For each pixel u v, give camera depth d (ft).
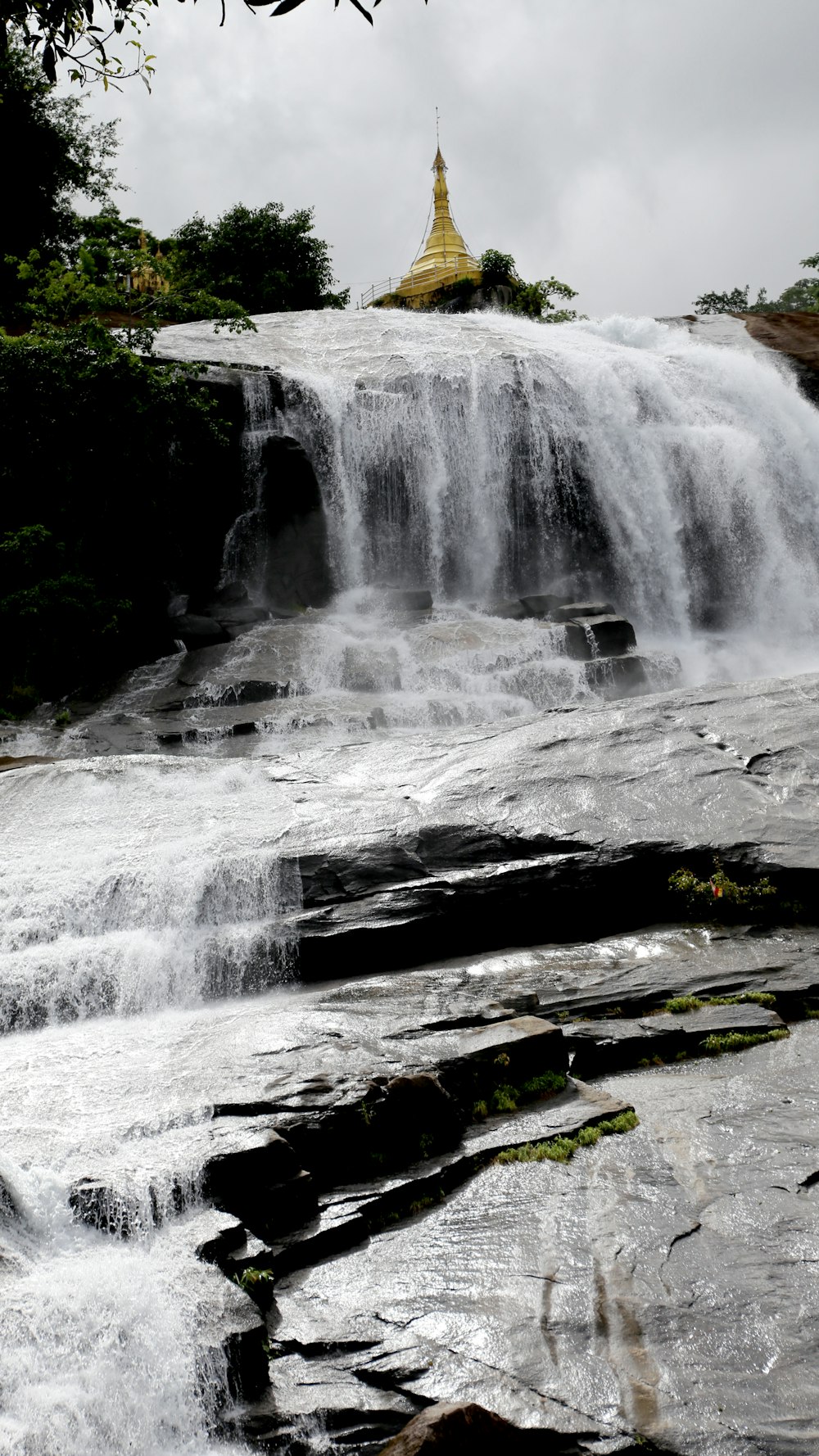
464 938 30.96
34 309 71.97
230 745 49.06
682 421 87.86
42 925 31.65
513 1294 16.06
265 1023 24.77
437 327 102.37
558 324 113.29
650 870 32.19
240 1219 17.66
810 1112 21.35
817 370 99.76
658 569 82.79
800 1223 17.42
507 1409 13.67
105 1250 16.58
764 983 27.84
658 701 42.78
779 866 31.65
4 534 65.92
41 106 112.37
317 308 145.48
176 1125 19.72
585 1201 18.67
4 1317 14.55
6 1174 17.29
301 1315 15.92
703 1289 15.84
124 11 18.85
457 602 76.54
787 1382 13.88
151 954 29.58
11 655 63.46
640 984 27.48
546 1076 23.02
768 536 86.07
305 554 75.20
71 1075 22.91
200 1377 14.21
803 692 41.86
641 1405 13.61
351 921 30.27
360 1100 20.30
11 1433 13.14
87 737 51.16
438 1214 18.78
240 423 75.87
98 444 66.69
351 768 40.70
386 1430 13.79
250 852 32.78
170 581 72.13
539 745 39.32
